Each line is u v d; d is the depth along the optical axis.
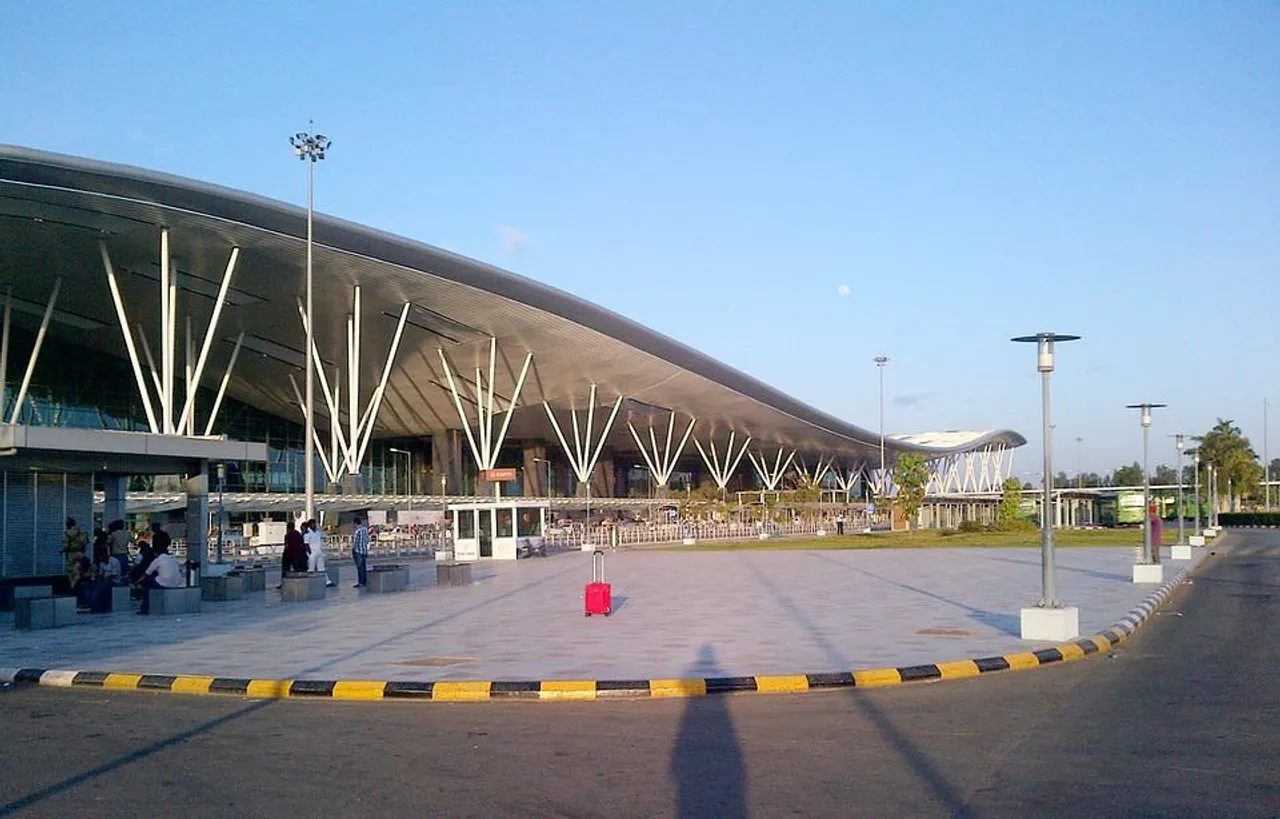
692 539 59.16
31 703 11.28
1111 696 10.71
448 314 51.19
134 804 7.07
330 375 58.81
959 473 133.25
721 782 7.47
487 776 7.76
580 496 75.75
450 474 72.88
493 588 26.89
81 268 42.84
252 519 63.84
